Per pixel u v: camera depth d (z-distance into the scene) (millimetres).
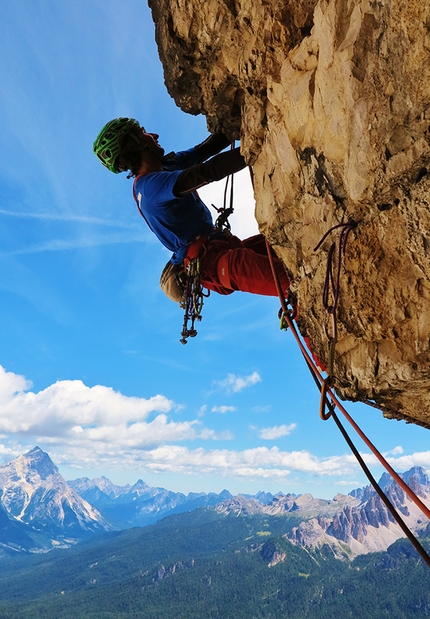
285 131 4070
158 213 4918
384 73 2926
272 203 4363
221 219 5152
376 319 3379
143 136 5312
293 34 3920
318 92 3566
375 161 3066
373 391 3639
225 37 4504
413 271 3107
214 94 5020
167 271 5438
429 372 3146
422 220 2961
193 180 4629
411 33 2684
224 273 4828
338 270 3410
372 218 3324
